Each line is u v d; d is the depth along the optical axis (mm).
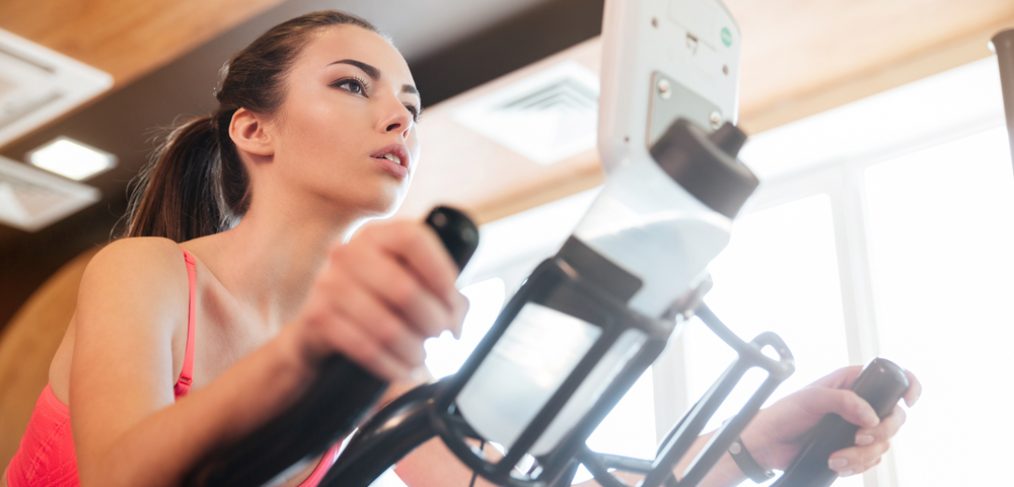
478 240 603
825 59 4102
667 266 669
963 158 4238
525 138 4562
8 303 5805
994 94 4047
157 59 4211
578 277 645
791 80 4254
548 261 660
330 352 598
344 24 1382
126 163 4840
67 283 5625
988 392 3936
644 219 657
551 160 4809
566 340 665
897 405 1058
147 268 1115
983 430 3904
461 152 4715
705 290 739
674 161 660
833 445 1027
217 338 1284
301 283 1356
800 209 4598
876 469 3994
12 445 5762
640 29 714
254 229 1347
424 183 5074
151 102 4434
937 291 4164
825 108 4270
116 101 4449
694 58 743
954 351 4055
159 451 659
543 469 729
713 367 4594
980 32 3893
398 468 1562
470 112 4289
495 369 680
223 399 634
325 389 612
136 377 916
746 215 4750
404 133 1300
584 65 3953
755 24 3869
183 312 1194
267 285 1339
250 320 1324
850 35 3938
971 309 4062
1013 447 3828
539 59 3926
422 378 1604
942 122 4270
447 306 576
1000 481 3816
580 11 3842
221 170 1593
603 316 655
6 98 4367
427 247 561
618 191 667
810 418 1065
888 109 4191
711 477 1138
